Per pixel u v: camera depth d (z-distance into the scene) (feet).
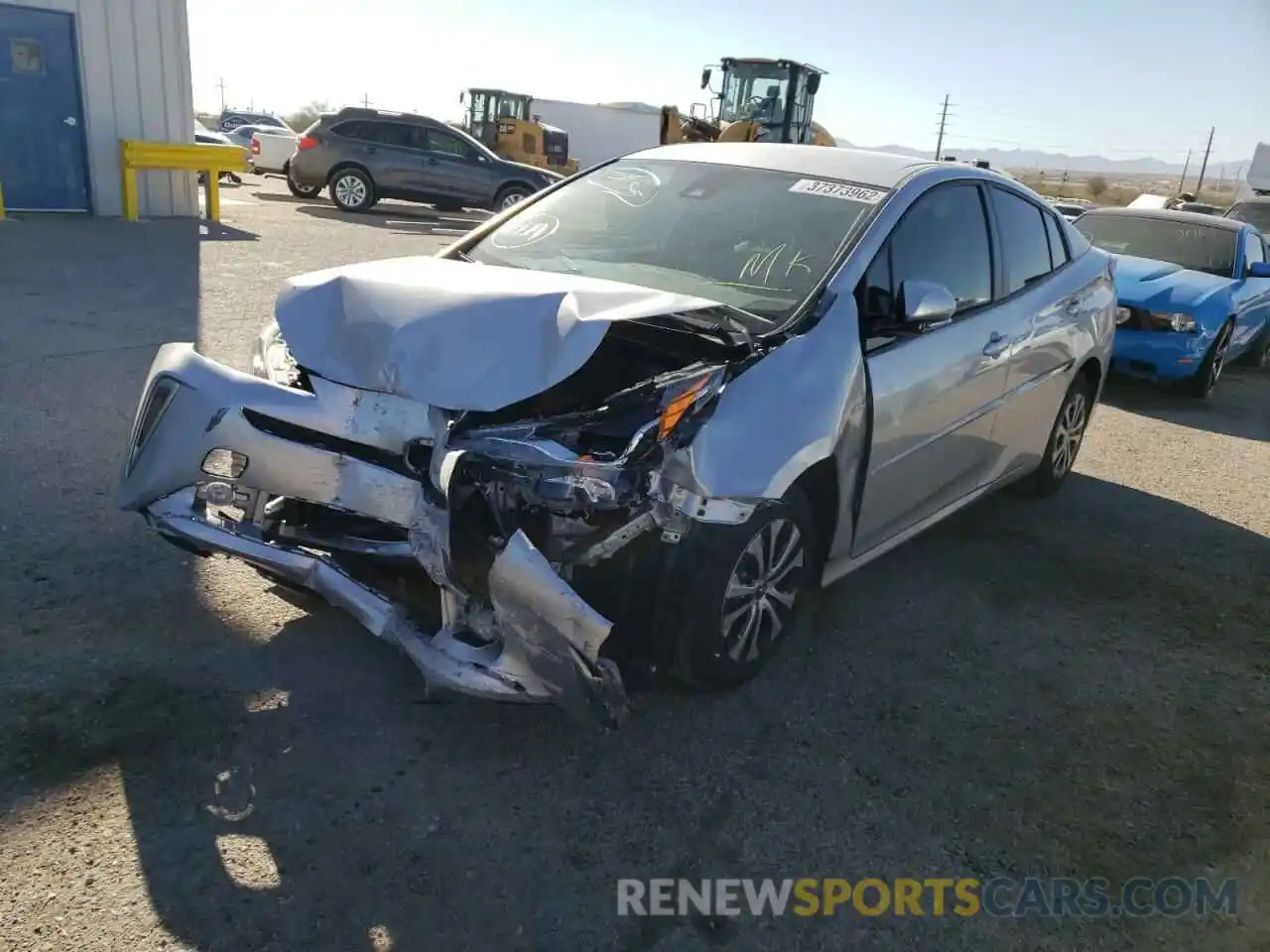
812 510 11.28
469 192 58.85
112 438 16.52
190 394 10.04
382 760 9.44
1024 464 16.88
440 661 9.05
